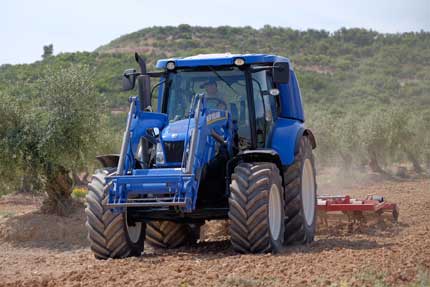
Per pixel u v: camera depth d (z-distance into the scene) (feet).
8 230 102.22
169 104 71.92
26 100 114.93
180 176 61.26
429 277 49.60
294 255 62.08
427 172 230.68
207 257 63.62
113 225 64.90
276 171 67.00
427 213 100.99
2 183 112.06
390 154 228.02
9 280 58.23
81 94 112.06
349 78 577.43
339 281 49.11
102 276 54.34
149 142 67.00
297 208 72.18
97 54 547.08
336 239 77.05
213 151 66.49
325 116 232.12
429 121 247.29
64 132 110.42
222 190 67.67
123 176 62.13
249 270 54.60
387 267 53.72
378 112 230.27
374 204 84.43
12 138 110.22
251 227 62.90
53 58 513.45
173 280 51.16
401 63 638.94
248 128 69.87
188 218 68.08
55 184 112.37
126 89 72.08
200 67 71.31
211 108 70.38
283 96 76.54
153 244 78.18
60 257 75.72
